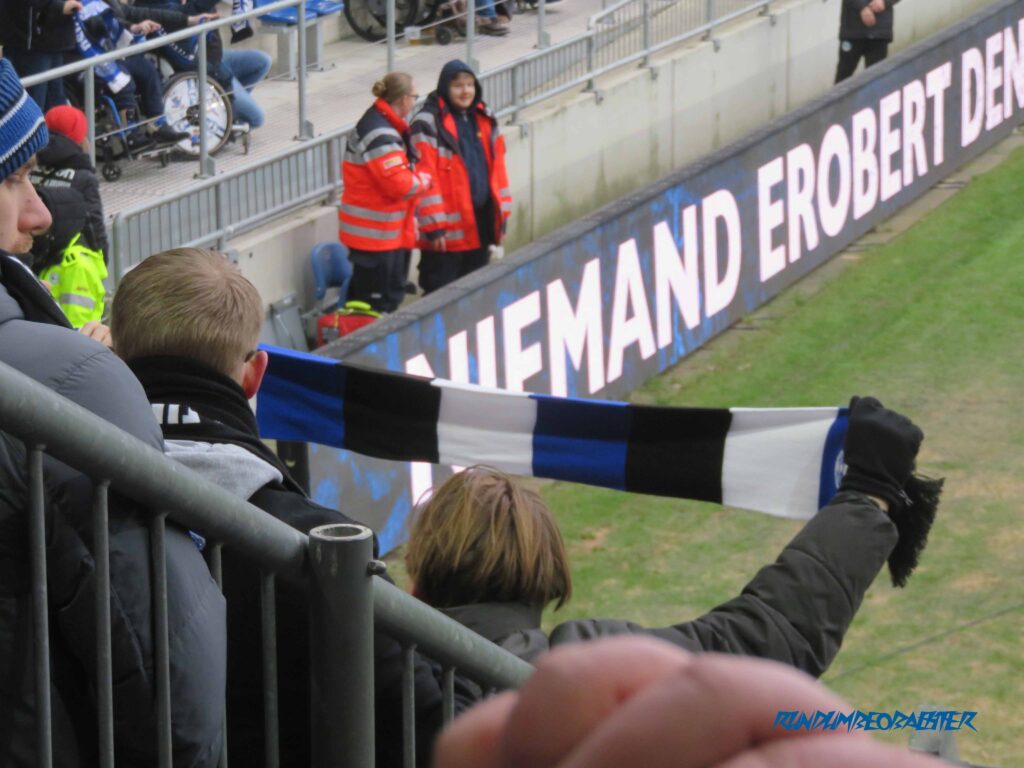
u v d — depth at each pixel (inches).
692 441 478.0
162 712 190.9
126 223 913.5
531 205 1304.1
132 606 188.5
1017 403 1002.7
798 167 1203.9
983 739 601.6
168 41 959.6
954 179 1491.1
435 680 242.2
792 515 470.0
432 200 1026.7
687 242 1055.6
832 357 1084.5
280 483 234.1
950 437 950.4
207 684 197.2
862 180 1315.2
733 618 285.6
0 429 171.3
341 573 206.7
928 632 696.4
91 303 671.1
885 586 745.0
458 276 1066.1
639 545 812.6
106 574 182.9
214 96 1039.6
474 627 271.0
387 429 501.4
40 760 184.5
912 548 321.1
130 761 198.2
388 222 999.0
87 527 187.3
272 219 1035.9
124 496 190.2
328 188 1085.8
